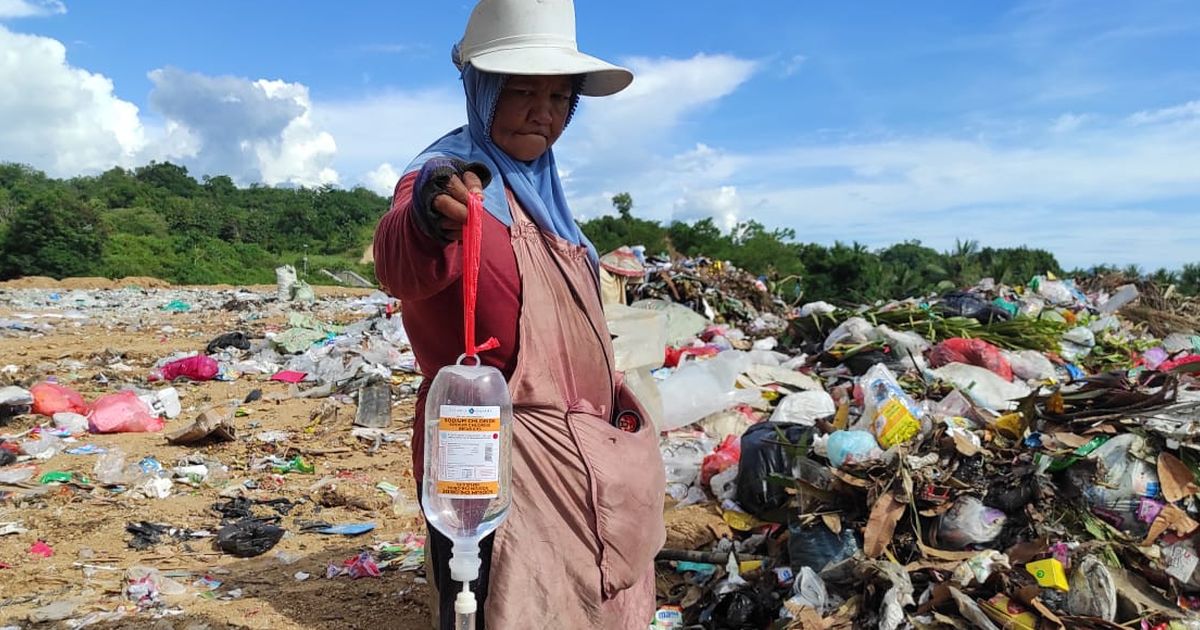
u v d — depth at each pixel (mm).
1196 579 3307
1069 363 7656
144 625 3379
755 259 51719
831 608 3352
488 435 1873
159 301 19906
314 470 6000
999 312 8672
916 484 3564
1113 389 3984
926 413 4082
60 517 4805
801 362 7684
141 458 6152
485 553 2178
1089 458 3562
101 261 43594
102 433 6918
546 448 2201
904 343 7223
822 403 5254
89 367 10000
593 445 2225
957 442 3697
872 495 3535
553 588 2160
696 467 5148
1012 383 6109
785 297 14547
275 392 8633
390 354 9648
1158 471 3502
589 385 2355
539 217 2275
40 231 42531
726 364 6340
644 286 11031
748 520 4230
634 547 2266
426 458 1956
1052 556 3324
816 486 3713
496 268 2164
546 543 2178
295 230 69875
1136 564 3371
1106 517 3514
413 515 5035
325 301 19734
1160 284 12766
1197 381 4570
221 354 10602
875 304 9469
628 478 2256
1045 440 3717
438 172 1855
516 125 2279
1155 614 3160
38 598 3664
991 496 3576
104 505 5066
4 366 9758
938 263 35906
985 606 3150
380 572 4039
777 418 5211
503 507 1960
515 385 2174
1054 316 9156
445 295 2166
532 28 2246
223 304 18797
